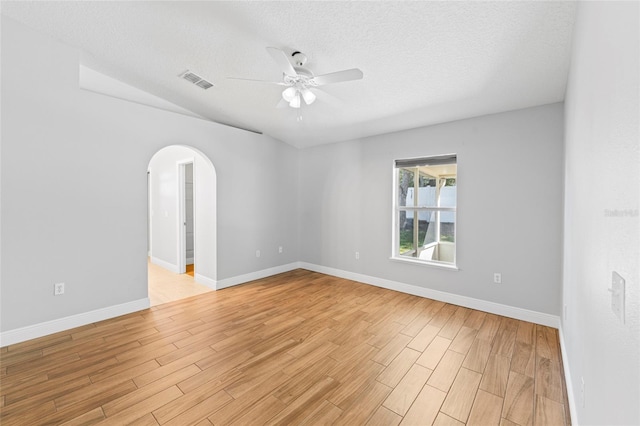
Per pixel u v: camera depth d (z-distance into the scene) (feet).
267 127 14.69
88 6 7.49
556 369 7.09
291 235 17.42
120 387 6.43
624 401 2.33
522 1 5.73
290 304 11.66
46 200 8.75
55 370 7.04
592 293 3.83
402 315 10.50
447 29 6.75
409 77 8.91
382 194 13.88
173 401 6.00
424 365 7.32
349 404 5.94
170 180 17.29
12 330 8.24
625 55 2.39
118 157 10.23
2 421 5.43
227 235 14.01
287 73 7.67
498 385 6.52
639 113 2.00
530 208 9.82
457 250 11.46
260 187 15.48
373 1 6.26
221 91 11.39
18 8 7.66
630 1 2.24
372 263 14.35
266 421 5.48
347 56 8.19
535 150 9.71
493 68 7.95
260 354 7.86
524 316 9.96
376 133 13.85
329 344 8.40
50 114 8.77
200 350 8.06
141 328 9.42
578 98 5.31
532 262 9.81
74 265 9.32
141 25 8.09
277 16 7.05
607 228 3.02
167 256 17.75
